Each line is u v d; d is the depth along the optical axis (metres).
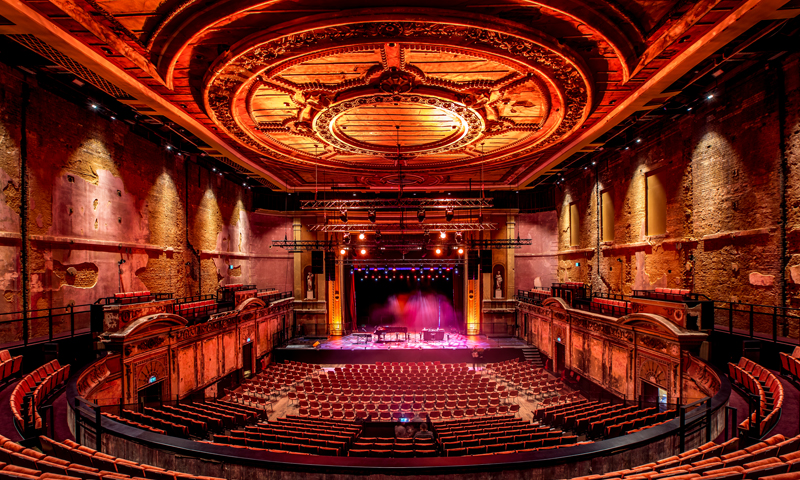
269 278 29.73
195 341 16.75
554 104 12.41
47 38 8.26
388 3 7.77
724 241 13.30
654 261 17.17
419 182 25.06
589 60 9.84
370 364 23.55
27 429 7.14
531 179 23.27
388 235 31.05
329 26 8.13
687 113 15.05
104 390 11.82
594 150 18.81
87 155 13.88
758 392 8.93
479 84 11.09
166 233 18.50
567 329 20.91
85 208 13.79
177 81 10.90
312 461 6.45
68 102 13.13
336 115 13.23
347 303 31.78
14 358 9.88
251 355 22.09
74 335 12.06
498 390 17.98
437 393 17.73
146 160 17.12
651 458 7.12
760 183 11.87
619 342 16.06
